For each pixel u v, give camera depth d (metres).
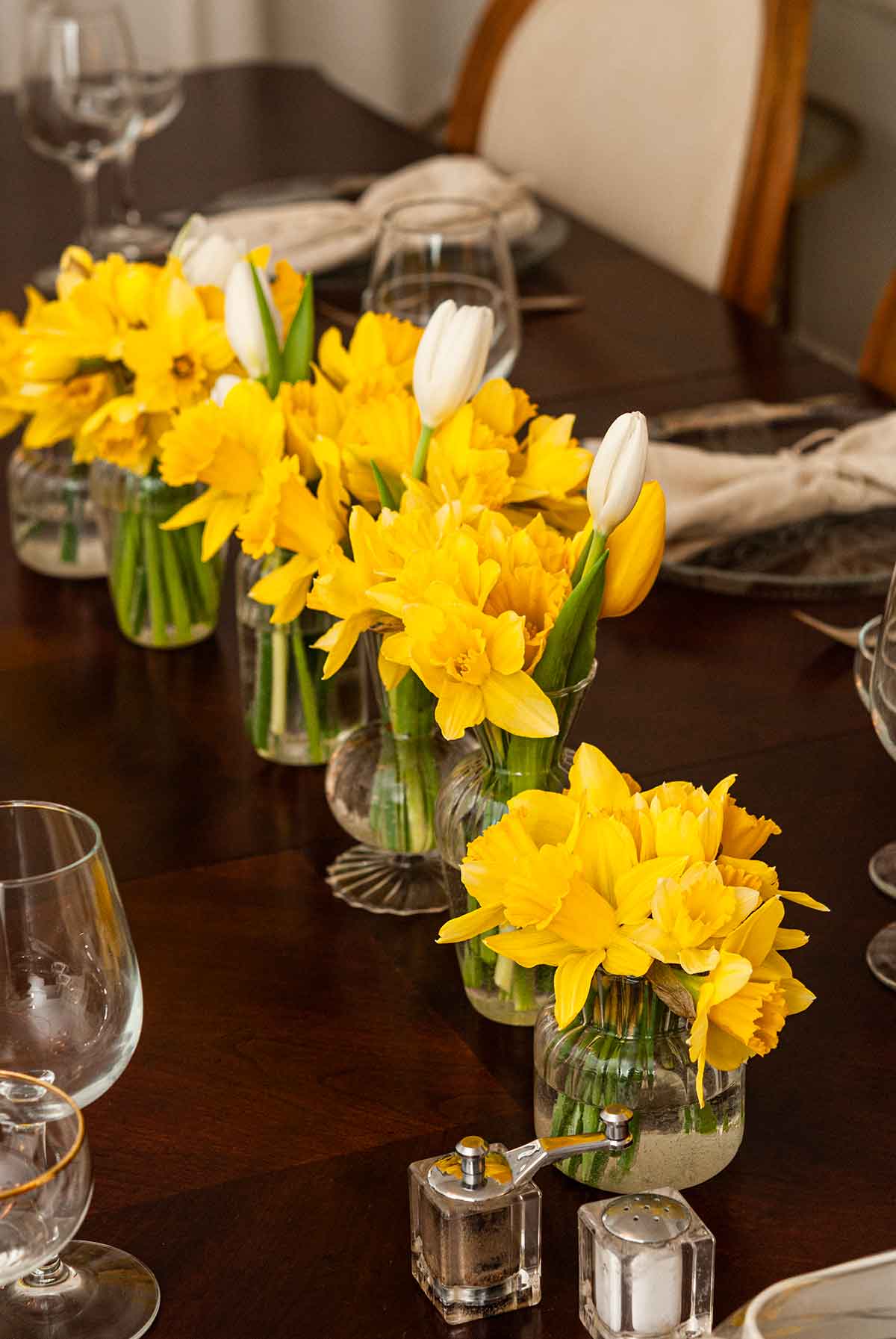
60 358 1.07
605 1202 0.63
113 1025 0.66
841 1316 0.53
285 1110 0.76
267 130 2.26
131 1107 0.77
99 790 1.03
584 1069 0.68
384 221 1.29
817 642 1.16
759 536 1.27
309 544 0.83
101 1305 0.64
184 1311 0.65
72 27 1.76
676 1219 0.62
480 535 0.72
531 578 0.71
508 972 0.79
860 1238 0.68
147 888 0.93
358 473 0.85
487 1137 0.74
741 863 0.64
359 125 2.28
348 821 0.91
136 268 1.06
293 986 0.85
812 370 1.57
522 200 1.80
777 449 1.40
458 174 1.81
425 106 3.30
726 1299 0.65
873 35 2.83
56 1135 0.58
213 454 0.88
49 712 1.12
